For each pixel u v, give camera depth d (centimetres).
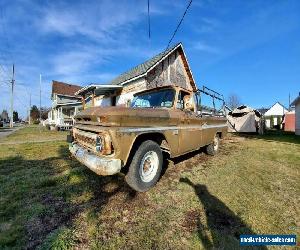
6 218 296
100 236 261
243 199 362
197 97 564
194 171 500
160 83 1440
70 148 445
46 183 419
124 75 1722
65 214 307
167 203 343
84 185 411
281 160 638
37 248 236
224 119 768
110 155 330
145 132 369
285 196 382
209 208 330
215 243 253
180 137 461
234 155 698
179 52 1653
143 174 378
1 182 435
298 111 1752
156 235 265
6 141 1108
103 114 334
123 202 345
